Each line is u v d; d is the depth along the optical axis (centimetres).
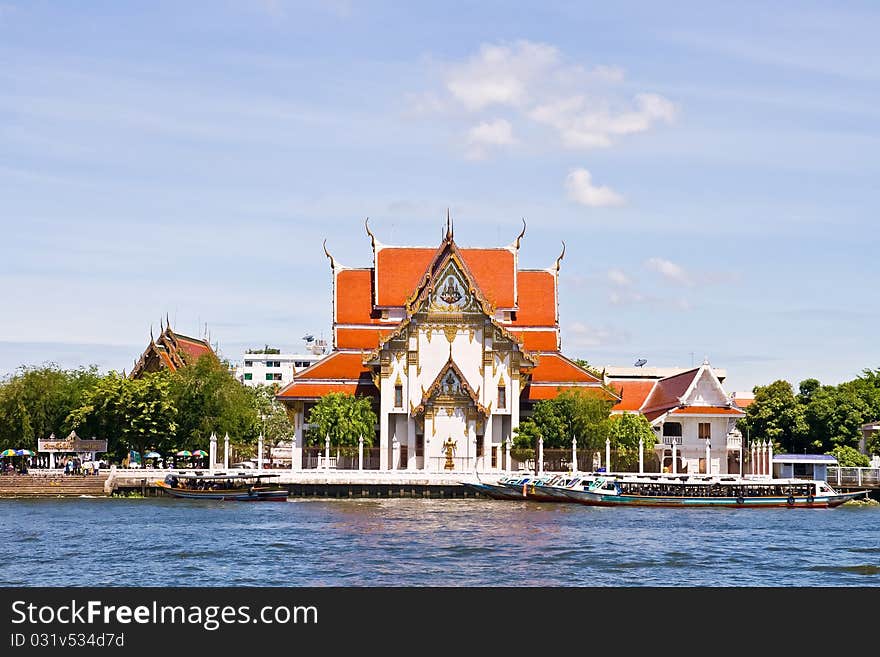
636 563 7838
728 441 15912
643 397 17875
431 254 16500
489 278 16338
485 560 7856
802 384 16238
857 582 7269
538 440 14238
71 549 8300
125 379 14838
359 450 14112
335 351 15900
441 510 11506
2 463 15025
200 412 15338
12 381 14950
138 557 7944
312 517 10600
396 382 14950
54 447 14112
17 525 9781
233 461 16138
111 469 13562
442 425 14812
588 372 15800
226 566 7575
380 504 12312
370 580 7075
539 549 8406
